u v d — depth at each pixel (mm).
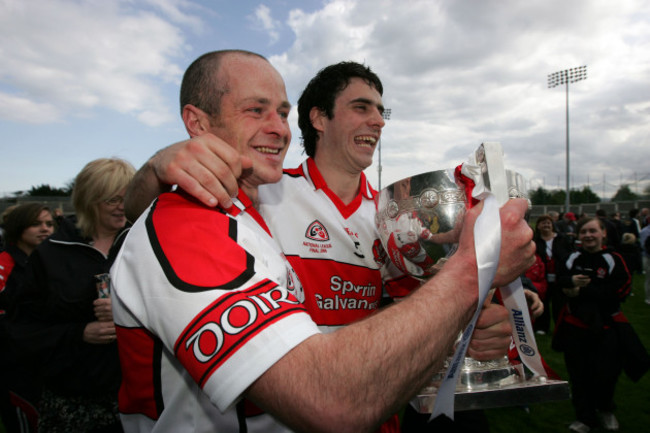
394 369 562
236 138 974
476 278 653
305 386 547
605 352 3092
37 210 2727
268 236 1048
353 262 1438
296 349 572
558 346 3332
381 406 556
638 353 3041
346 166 1518
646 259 7555
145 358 796
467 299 636
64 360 1638
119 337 836
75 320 1731
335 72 1527
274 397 564
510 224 706
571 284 3162
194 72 1005
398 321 591
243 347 573
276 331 582
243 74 971
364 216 1501
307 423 550
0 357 1977
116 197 1818
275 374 562
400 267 1221
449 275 663
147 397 821
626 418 3383
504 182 765
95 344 1639
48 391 1688
